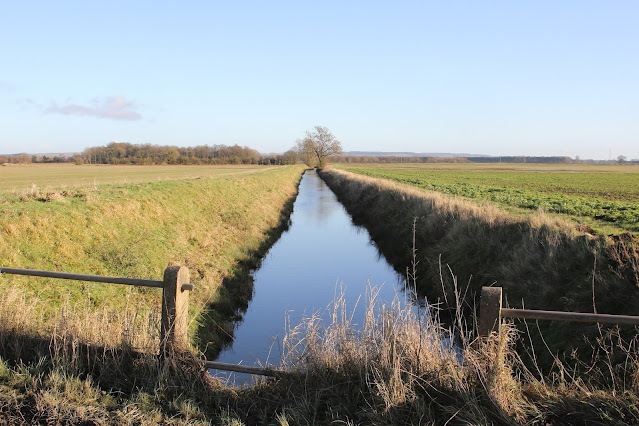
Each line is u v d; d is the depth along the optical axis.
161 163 117.94
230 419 3.81
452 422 3.62
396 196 23.59
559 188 38.41
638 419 3.41
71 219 11.62
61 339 4.77
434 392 3.92
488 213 13.66
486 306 3.83
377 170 88.00
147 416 3.77
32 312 5.58
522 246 10.45
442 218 15.66
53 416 3.69
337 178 54.97
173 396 4.12
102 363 4.55
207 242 15.29
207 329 9.30
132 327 4.82
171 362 4.37
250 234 19.20
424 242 15.68
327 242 20.66
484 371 3.81
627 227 11.88
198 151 129.12
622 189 37.28
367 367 4.23
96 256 10.79
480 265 11.50
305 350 4.57
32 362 4.62
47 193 13.92
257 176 39.88
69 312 5.35
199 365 4.44
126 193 16.09
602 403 3.62
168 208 16.75
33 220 10.56
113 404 3.97
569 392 3.86
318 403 4.02
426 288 12.58
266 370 4.43
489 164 160.50
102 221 12.45
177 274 4.36
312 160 116.44
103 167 90.81
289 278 14.28
